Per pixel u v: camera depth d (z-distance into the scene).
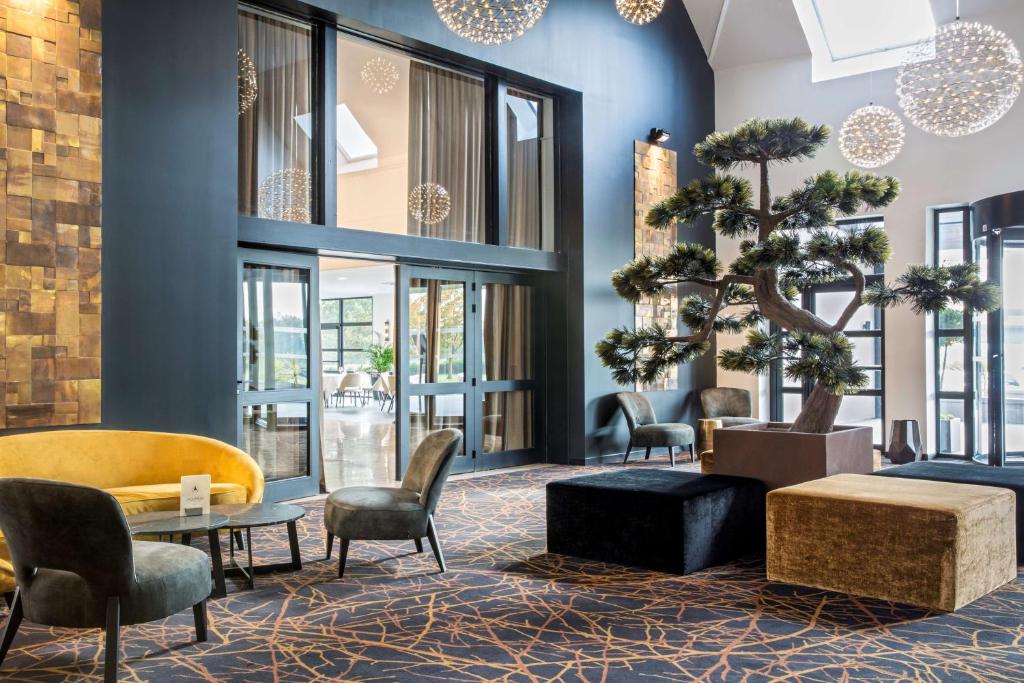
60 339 5.50
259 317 7.07
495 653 3.67
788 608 4.30
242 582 4.81
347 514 4.96
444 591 4.64
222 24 6.47
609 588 4.68
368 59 8.20
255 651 3.71
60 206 5.52
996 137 9.42
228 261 6.46
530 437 9.56
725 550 5.26
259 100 7.16
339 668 3.50
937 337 10.06
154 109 6.04
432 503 5.08
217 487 5.43
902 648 3.71
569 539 5.39
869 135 8.77
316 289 7.49
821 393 5.85
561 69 9.20
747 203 5.90
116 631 3.32
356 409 18.61
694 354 6.20
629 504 5.13
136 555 3.64
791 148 5.83
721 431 5.87
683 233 10.80
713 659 3.59
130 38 5.91
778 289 6.25
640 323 10.10
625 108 9.99
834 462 5.52
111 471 5.50
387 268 14.81
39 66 5.44
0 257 5.25
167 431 6.06
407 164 8.38
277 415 7.22
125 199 5.86
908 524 4.33
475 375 8.96
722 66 11.38
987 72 5.64
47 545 3.30
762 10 10.54
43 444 5.29
